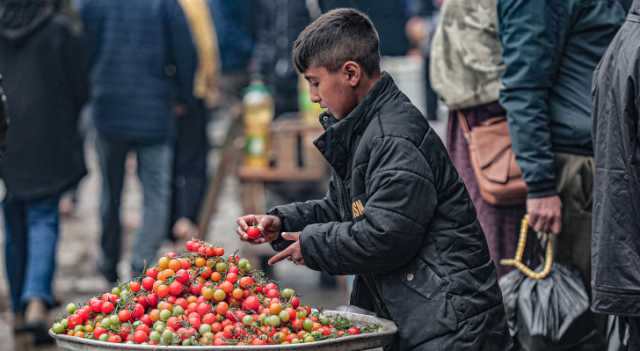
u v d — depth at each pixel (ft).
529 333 16.85
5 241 26.63
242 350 12.28
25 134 26.37
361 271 13.65
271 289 13.67
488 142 18.19
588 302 16.98
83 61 27.12
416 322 13.66
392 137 13.55
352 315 14.14
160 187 30.55
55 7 27.22
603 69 14.76
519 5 17.13
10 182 26.17
